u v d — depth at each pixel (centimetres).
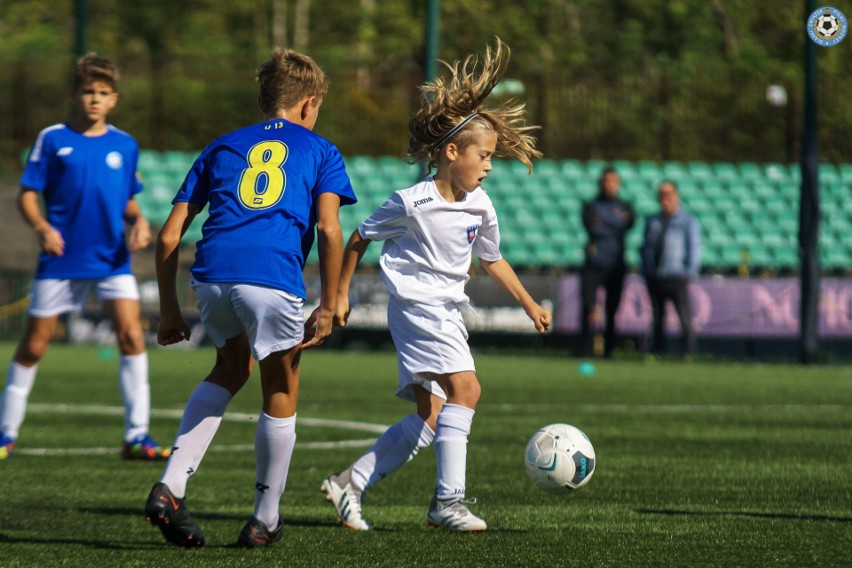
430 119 1478
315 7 13325
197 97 9700
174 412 3117
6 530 1447
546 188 7525
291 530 1467
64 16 13362
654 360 5334
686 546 1347
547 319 1568
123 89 9588
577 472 1504
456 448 1459
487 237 1536
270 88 1427
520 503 1691
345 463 2138
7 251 6944
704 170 7756
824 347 5553
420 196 1470
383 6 12850
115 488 1831
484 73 1480
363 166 7838
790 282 5531
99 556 1277
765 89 7881
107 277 2209
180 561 1249
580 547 1341
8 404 2231
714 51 12469
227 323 1338
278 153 1353
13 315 6225
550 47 12256
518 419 2967
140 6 13262
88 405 3278
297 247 1327
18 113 8319
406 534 1437
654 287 5278
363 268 6638
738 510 1628
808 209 5341
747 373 4656
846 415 3105
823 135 9081
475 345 5659
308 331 1387
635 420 2953
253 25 13388
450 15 12094
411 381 1488
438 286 1482
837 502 1698
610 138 9106
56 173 2212
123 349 2220
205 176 1378
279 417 1345
